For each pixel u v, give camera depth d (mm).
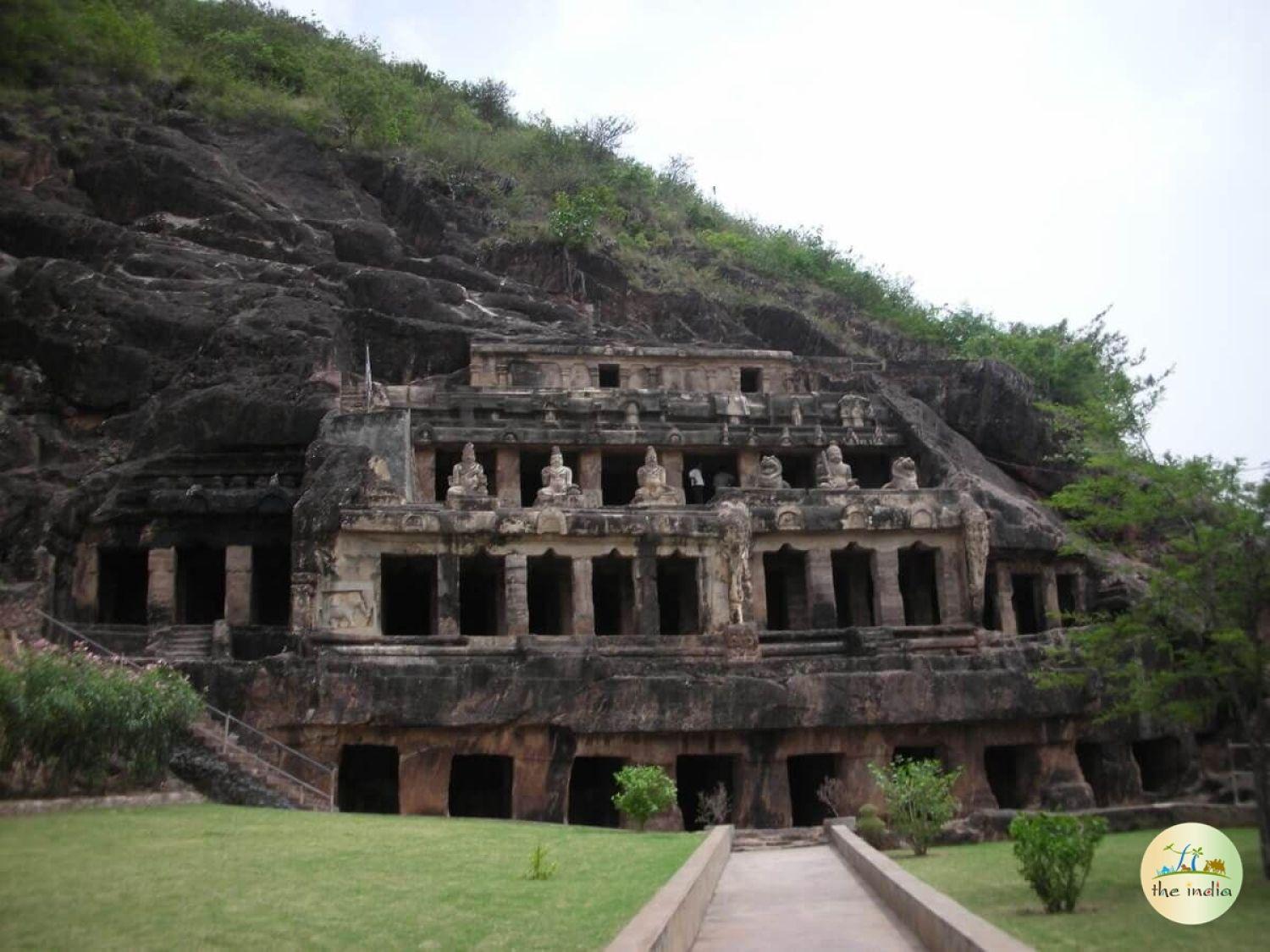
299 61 84812
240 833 22984
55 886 15898
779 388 61031
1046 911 19188
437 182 76438
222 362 52594
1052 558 50750
